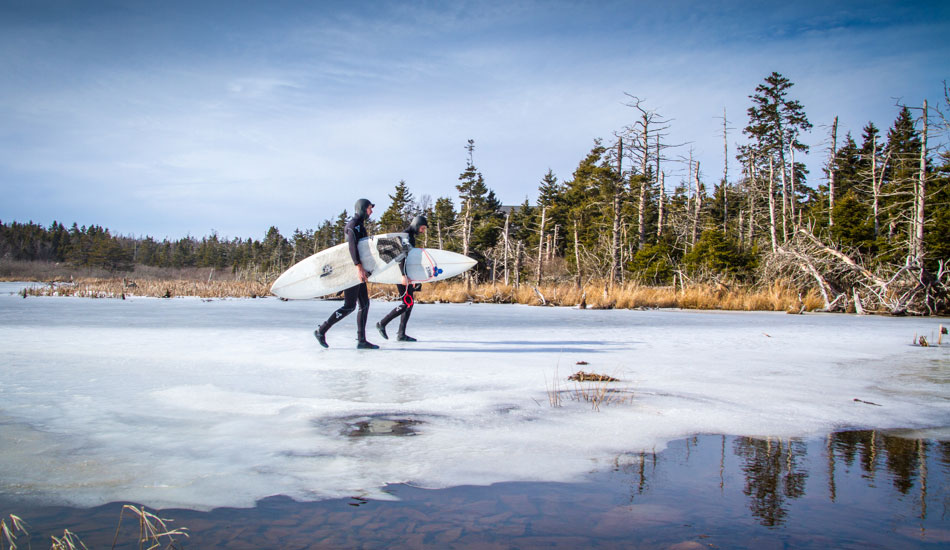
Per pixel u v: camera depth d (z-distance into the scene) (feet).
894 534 5.59
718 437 9.34
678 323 36.35
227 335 24.36
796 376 15.66
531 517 5.96
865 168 128.67
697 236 130.72
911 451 8.59
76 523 5.68
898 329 33.47
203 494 6.57
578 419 10.39
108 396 11.82
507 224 103.91
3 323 29.37
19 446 8.30
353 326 30.42
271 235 286.87
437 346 21.70
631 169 105.70
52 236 359.66
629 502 6.43
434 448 8.51
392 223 160.66
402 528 5.62
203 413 10.51
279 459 7.91
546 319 38.24
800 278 64.80
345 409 10.98
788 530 5.66
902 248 64.54
